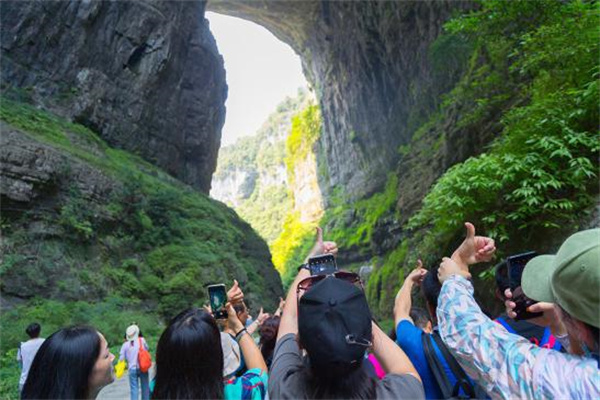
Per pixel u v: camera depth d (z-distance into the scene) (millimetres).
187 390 1646
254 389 1851
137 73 25953
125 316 13953
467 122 14031
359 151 43594
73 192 15969
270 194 117188
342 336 1341
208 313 1868
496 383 1288
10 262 12578
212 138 33625
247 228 29438
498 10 10312
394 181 32500
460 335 1417
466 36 13227
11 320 11281
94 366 1765
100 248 16703
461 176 8344
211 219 24156
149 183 22047
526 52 9242
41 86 20656
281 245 65062
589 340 1224
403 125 35719
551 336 2109
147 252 19219
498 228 7969
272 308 23406
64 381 1682
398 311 2449
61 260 14453
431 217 10609
